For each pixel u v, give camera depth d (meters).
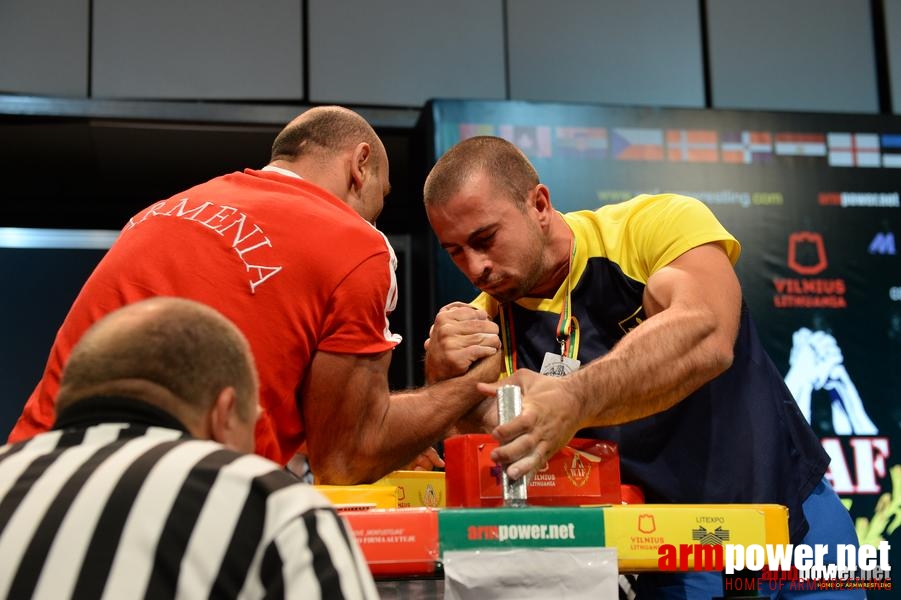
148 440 1.06
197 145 3.95
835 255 3.72
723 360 1.66
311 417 1.71
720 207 3.70
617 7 4.07
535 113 3.67
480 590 1.25
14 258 3.99
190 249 1.68
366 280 1.71
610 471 1.57
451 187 1.87
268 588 0.97
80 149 3.94
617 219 2.01
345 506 1.33
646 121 3.72
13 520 1.00
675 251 1.85
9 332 3.93
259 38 3.82
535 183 1.95
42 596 0.96
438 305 3.44
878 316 3.69
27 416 1.68
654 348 1.60
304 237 1.70
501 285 1.90
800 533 1.86
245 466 1.04
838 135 3.81
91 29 3.73
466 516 1.27
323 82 3.84
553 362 1.90
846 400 3.60
